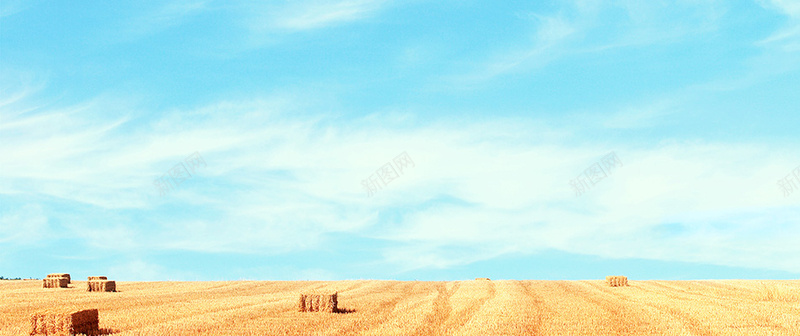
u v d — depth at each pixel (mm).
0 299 35188
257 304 32250
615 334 20953
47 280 49219
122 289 47656
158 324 23453
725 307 28391
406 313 26969
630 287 46375
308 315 26641
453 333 21078
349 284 52750
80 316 20562
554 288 45000
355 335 20797
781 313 25609
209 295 40031
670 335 20625
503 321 24078
